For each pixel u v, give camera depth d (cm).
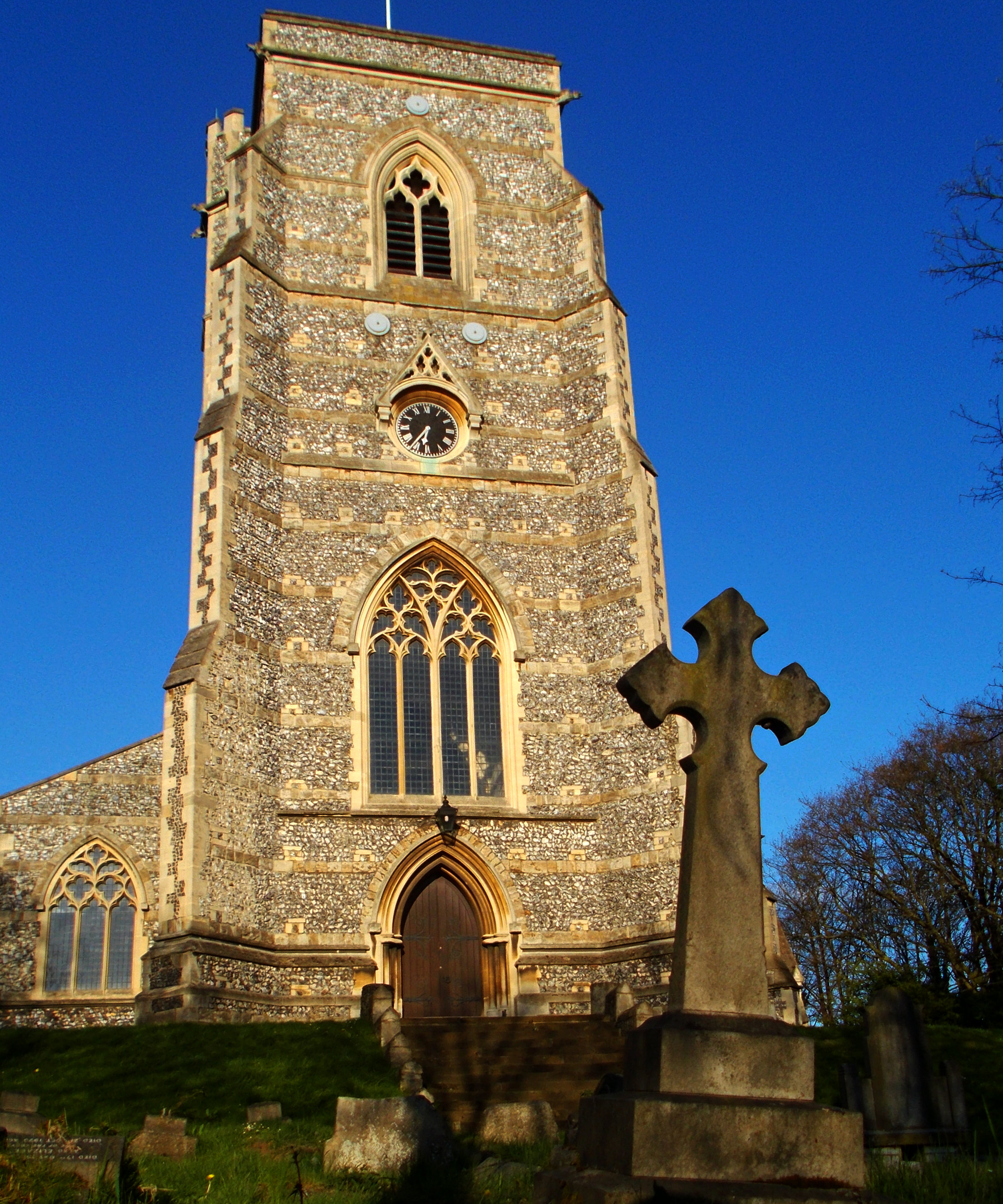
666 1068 895
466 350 3269
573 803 2930
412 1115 1255
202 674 2589
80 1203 933
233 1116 1694
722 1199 808
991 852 3706
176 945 2412
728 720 1047
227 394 2941
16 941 2983
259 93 3712
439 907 2862
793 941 4872
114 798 3155
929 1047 1658
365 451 3084
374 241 3306
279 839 2706
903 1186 966
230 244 3086
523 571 3089
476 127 3544
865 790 4416
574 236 3406
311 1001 2600
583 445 3200
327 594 2934
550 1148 1307
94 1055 2009
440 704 2975
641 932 2764
